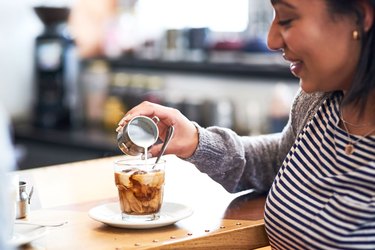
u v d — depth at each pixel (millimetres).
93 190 1805
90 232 1470
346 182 1371
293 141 1713
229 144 1720
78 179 1919
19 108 4836
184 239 1411
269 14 4016
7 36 4750
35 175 1963
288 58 1360
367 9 1282
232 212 1610
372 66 1304
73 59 4590
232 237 1472
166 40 4430
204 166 1711
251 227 1496
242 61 3963
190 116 4023
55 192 1785
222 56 4160
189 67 4121
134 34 4586
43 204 1683
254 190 1811
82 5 4574
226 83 4027
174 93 4273
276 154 1787
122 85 4496
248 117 3928
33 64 4840
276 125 3684
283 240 1455
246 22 4141
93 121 4625
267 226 1478
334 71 1319
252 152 1771
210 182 1879
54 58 4547
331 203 1379
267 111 3852
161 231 1469
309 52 1312
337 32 1294
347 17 1287
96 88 4605
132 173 1477
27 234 1405
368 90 1322
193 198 1728
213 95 4098
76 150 4293
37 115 4703
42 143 4480
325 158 1409
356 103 1353
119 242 1401
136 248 1360
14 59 4793
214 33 4293
